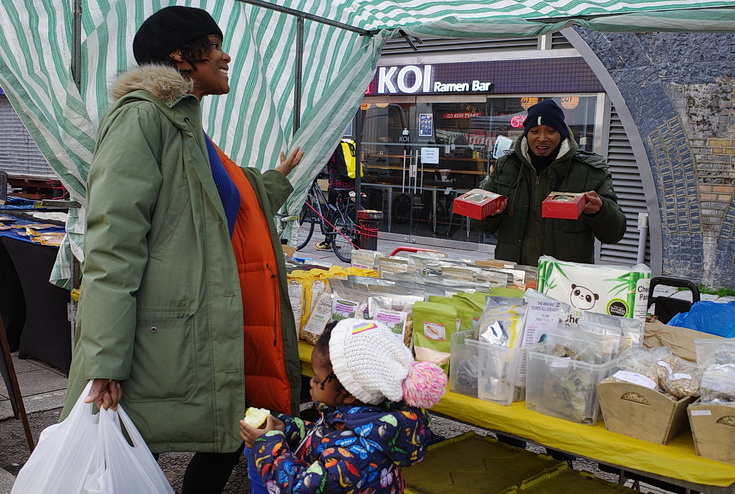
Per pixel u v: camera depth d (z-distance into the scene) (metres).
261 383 2.29
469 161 10.54
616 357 2.01
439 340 2.38
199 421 2.03
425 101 10.80
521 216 3.62
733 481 1.64
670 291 8.23
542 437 1.93
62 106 3.27
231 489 3.20
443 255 3.66
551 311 2.17
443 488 2.28
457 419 2.12
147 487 1.95
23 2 3.17
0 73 3.09
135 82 2.06
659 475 1.76
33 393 4.18
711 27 3.30
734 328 2.40
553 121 3.38
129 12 3.36
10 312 4.96
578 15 3.68
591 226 3.38
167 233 2.02
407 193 11.22
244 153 4.18
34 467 1.92
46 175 9.54
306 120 4.26
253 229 2.26
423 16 4.16
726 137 8.24
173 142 2.04
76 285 3.54
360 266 3.54
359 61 4.36
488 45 10.01
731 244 8.37
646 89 8.61
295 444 1.90
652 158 8.70
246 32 3.99
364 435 1.67
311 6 4.19
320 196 10.41
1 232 4.86
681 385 1.84
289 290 2.75
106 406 1.90
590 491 2.28
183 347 2.00
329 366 1.75
